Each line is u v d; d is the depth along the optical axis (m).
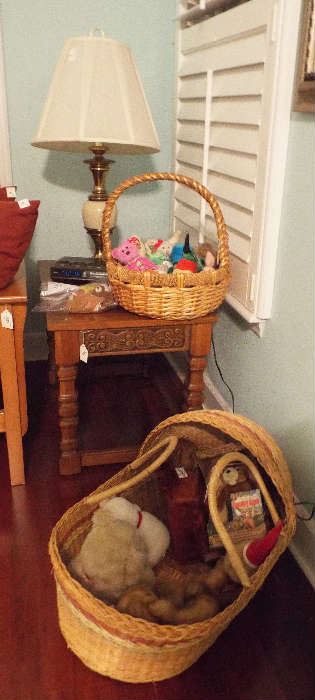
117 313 1.52
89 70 1.54
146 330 1.53
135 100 1.60
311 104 1.13
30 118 2.03
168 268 1.54
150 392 2.17
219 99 1.62
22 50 1.94
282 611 1.25
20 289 1.44
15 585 1.28
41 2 1.89
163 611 1.05
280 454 1.21
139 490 1.40
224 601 1.15
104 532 1.13
